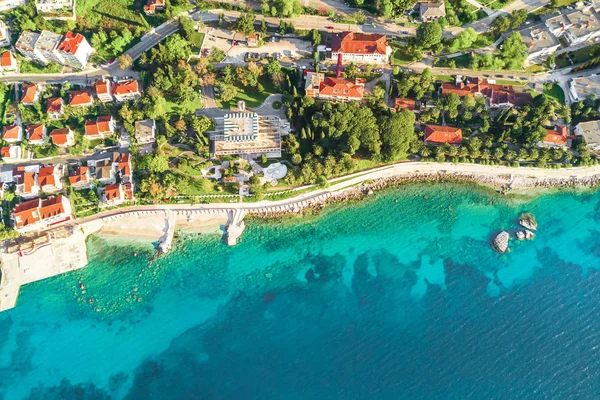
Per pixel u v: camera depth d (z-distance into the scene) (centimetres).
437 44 14488
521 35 14875
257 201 13850
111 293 13162
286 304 13138
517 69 14850
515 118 14050
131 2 15175
